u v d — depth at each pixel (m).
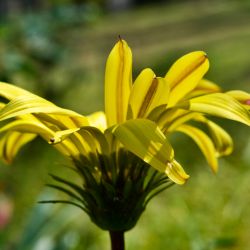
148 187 0.23
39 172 0.63
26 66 0.60
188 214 0.45
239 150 0.59
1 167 0.66
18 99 0.20
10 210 0.45
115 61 0.22
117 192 0.23
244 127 0.65
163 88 0.21
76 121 0.22
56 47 0.71
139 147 0.19
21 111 0.20
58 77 0.82
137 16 2.00
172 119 0.23
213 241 0.36
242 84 0.82
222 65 0.93
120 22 1.85
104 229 0.23
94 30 1.63
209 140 0.26
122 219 0.23
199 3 2.04
